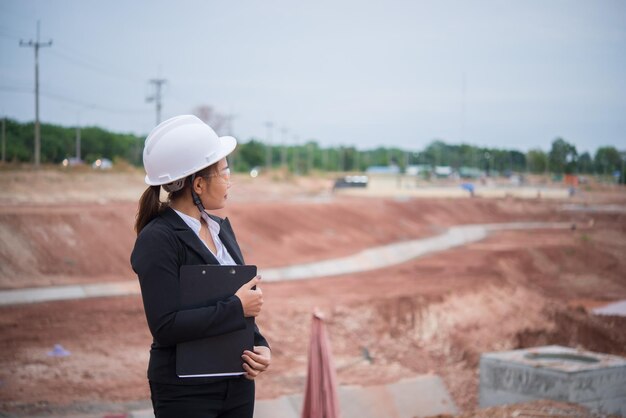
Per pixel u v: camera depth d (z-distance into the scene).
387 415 17.73
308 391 10.81
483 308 28.05
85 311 21.42
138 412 13.69
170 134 3.37
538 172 61.34
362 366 20.81
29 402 13.63
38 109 44.41
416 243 48.91
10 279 24.23
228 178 3.53
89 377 15.66
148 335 19.80
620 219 42.72
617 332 27.25
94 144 65.31
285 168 95.44
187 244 3.29
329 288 29.45
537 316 28.17
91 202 37.25
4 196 35.12
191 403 3.24
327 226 45.75
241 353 3.30
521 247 42.31
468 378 21.50
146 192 3.43
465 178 89.50
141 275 3.21
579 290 34.00
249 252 35.75
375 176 116.94
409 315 25.78
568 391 11.70
